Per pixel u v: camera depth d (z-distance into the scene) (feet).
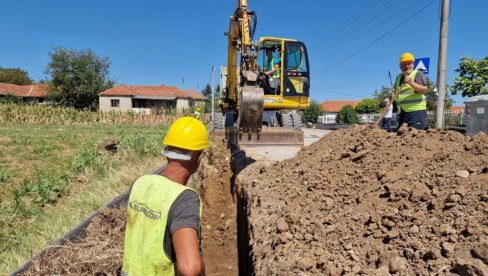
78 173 36.01
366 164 17.11
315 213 14.15
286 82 38.86
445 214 11.20
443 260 9.39
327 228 12.67
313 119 177.37
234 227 24.25
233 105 39.93
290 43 38.91
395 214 12.07
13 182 33.65
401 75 22.15
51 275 15.12
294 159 22.63
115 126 114.73
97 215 20.94
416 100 21.48
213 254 22.30
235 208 25.30
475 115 39.19
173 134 8.34
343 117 153.79
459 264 8.84
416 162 15.42
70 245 17.13
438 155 15.14
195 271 7.16
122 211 20.18
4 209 26.61
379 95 200.85
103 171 36.27
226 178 29.94
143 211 8.04
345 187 15.83
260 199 17.89
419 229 10.99
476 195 11.53
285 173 20.34
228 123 43.55
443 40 38.11
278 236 13.08
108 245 16.98
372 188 14.60
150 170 35.58
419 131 18.53
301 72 39.27
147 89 207.92
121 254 16.14
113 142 48.11
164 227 7.66
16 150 47.93
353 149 19.54
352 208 13.56
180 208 7.63
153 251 7.72
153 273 7.79
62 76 195.31
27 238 21.79
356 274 10.11
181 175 8.46
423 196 12.39
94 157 39.45
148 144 47.50
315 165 19.58
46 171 37.76
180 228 7.42
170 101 204.95
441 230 10.44
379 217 12.20
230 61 40.16
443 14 37.88
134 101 204.54
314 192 16.12
